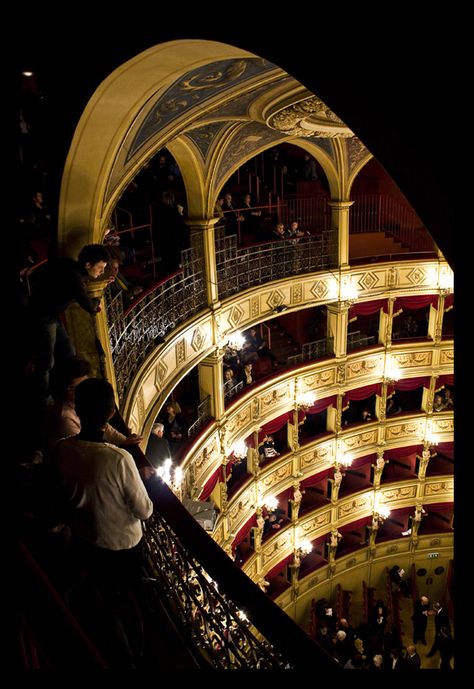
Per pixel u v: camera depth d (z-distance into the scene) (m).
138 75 6.87
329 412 28.02
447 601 29.77
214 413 21.44
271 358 25.83
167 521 5.51
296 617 29.33
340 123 15.74
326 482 29.39
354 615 30.66
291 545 28.27
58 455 4.52
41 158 8.63
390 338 27.73
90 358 8.61
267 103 12.96
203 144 17.33
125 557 4.68
